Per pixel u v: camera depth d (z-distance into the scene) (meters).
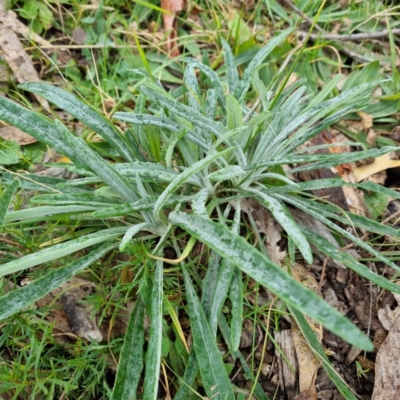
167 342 0.23
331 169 0.32
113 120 0.32
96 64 0.36
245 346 0.25
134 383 0.21
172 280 0.26
